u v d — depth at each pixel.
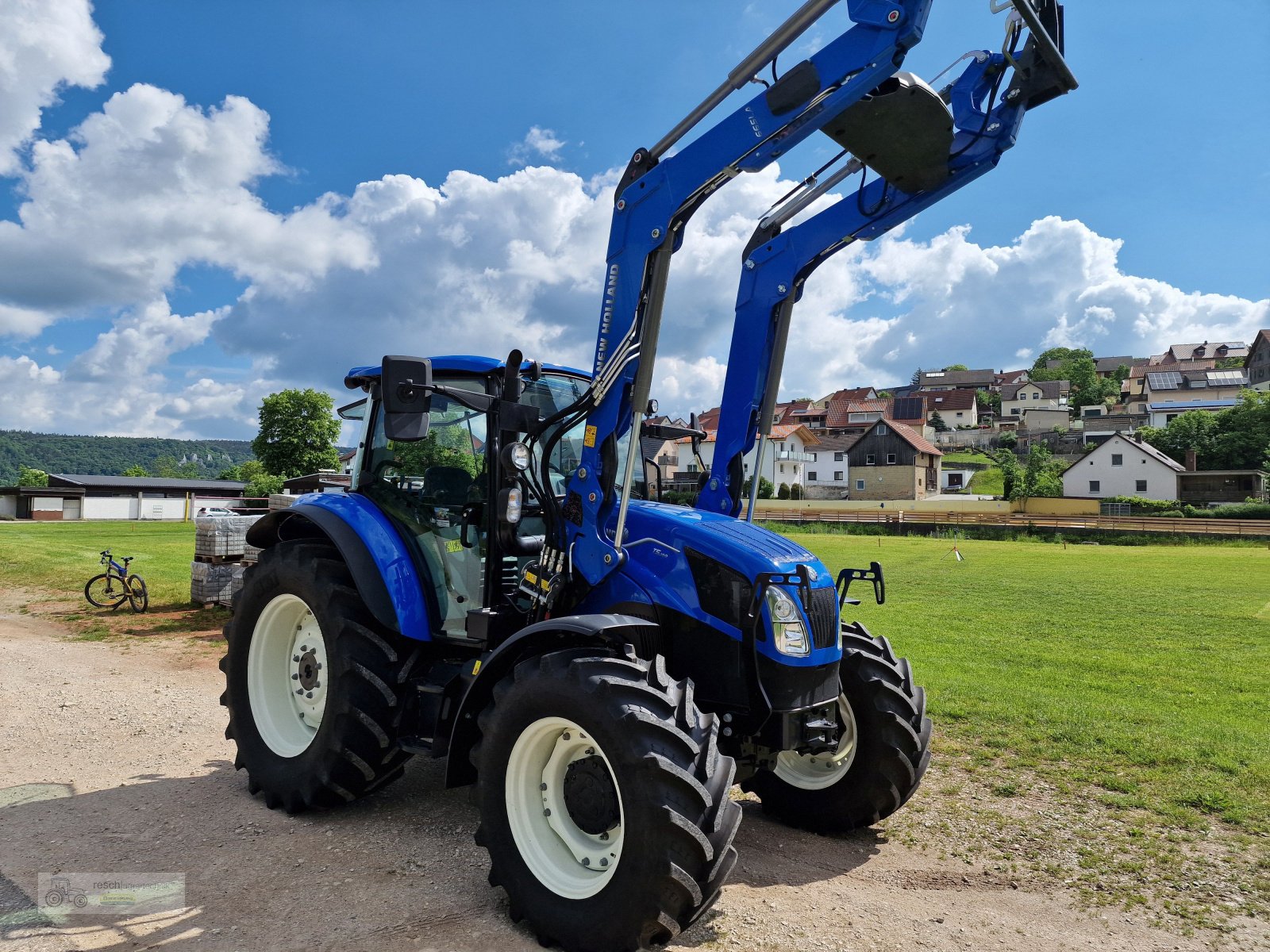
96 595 13.41
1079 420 101.94
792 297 4.59
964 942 3.21
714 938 3.18
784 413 104.75
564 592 3.86
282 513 5.01
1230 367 109.69
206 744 5.64
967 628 12.45
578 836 3.28
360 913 3.31
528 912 3.15
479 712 3.63
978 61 3.90
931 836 4.30
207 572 11.89
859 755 4.17
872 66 3.06
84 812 4.36
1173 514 51.06
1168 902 3.58
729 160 3.41
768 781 4.51
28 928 3.13
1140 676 8.77
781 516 52.34
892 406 102.38
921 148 3.53
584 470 3.80
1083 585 19.23
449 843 4.02
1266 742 5.92
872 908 3.49
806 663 3.55
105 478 68.50
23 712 6.41
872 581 4.14
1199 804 4.74
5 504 64.19
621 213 3.76
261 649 4.77
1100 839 4.26
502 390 4.24
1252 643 11.09
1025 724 6.38
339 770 4.16
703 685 3.63
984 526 42.44
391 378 3.63
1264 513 46.94
